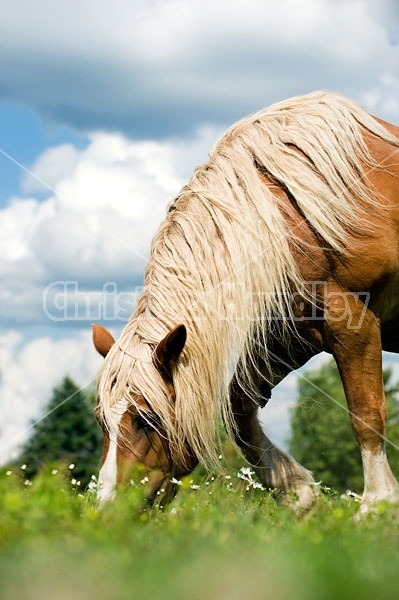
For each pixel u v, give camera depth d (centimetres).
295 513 527
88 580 275
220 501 509
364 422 540
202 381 500
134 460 475
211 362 503
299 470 593
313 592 247
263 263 519
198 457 501
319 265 538
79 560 303
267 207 526
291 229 534
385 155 563
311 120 560
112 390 485
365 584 261
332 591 247
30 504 387
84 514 411
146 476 480
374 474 535
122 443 475
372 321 549
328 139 548
